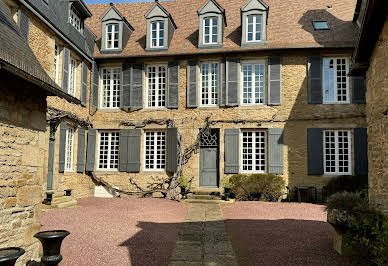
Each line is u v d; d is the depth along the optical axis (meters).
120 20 15.79
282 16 16.28
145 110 15.43
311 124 14.18
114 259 6.09
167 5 18.33
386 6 5.98
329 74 14.54
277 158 14.21
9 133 5.29
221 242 7.34
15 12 9.81
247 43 14.73
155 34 15.86
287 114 14.37
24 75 4.93
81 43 14.26
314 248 6.72
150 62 15.55
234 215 10.64
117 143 15.82
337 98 14.38
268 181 13.83
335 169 14.09
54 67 12.34
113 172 15.35
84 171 15.00
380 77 6.37
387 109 5.99
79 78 14.46
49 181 12.16
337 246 6.47
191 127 15.01
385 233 5.37
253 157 14.64
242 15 14.89
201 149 15.22
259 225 9.02
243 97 14.99
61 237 4.73
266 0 17.31
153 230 8.37
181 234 8.05
